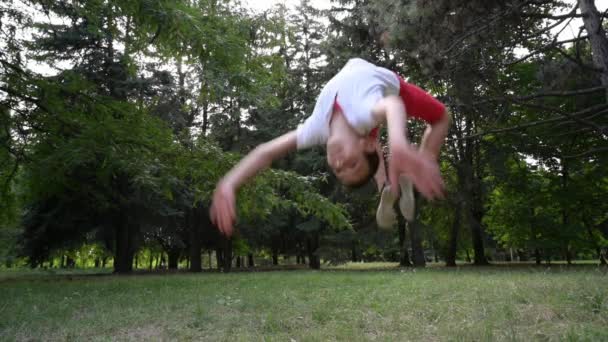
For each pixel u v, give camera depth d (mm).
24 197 13625
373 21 10312
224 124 24141
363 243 22281
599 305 5793
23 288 10797
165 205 20375
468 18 9531
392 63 10945
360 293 8070
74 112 11500
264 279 12438
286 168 23094
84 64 18578
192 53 9352
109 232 23016
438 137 2152
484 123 13836
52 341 5043
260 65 10938
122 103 11484
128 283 11773
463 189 20781
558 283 8148
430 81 10680
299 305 6867
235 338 4859
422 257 23094
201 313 6301
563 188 21672
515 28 9805
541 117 15930
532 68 16094
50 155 10852
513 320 5316
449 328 4957
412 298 7270
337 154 1796
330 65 20297
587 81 12273
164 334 5254
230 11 10922
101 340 4934
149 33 10078
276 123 24016
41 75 11414
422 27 9508
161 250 33719
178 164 10836
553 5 10422
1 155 12117
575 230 23109
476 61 10188
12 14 10961
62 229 19688
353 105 1792
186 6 9133
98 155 11516
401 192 2021
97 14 10734
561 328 4895
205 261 54312
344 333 4910
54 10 11219
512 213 24500
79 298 8391
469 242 32969
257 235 24781
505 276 11523
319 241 24484
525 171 22328
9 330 5469
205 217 24109
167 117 20219
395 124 1289
